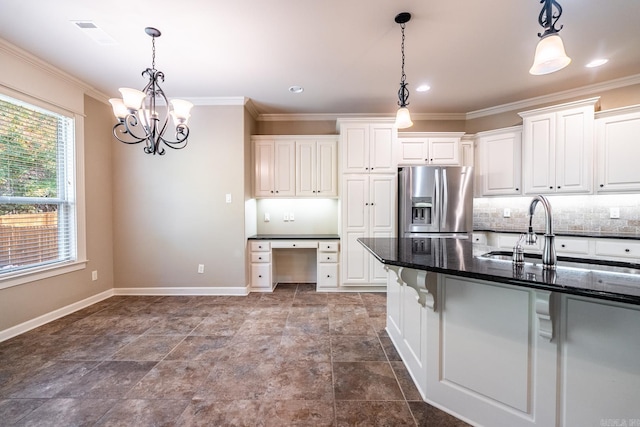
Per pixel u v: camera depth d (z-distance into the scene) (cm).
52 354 216
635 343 105
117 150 359
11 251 248
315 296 361
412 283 172
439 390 159
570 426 119
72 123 301
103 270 347
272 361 206
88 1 185
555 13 197
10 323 244
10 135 246
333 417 151
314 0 187
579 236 309
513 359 133
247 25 213
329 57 261
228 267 366
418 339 177
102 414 153
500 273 120
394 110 406
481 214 413
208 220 364
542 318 120
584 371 115
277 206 431
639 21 209
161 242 364
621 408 108
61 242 293
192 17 203
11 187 247
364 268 374
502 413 137
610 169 298
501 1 189
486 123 409
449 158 391
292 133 427
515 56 260
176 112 214
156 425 145
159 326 267
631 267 135
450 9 196
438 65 276
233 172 362
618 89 312
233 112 360
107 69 278
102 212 344
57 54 251
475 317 145
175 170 362
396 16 203
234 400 164
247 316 293
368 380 183
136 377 186
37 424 146
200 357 211
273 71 287
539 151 334
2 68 233
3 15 198
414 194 367
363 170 370
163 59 262
